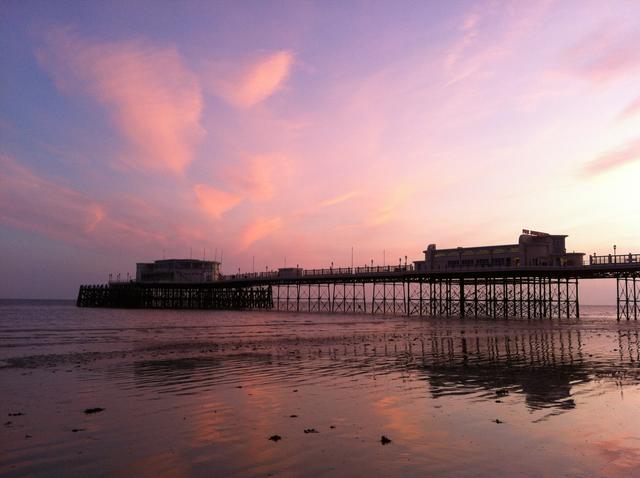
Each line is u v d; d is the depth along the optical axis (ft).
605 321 248.73
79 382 65.77
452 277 272.51
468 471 32.78
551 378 67.97
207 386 62.39
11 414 47.75
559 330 166.91
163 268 461.37
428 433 41.19
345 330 169.99
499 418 45.91
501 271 234.58
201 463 34.35
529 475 32.19
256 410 49.19
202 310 405.80
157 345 117.29
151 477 32.07
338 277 301.84
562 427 42.96
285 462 34.45
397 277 284.61
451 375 70.74
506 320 248.11
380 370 75.72
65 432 41.55
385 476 31.96
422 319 257.34
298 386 62.23
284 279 334.85
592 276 246.47
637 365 80.59
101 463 34.42
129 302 460.96
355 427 42.98
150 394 57.36
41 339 135.13
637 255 210.79
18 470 33.17
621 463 34.35
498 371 74.54
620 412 48.19
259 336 144.05
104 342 125.80
